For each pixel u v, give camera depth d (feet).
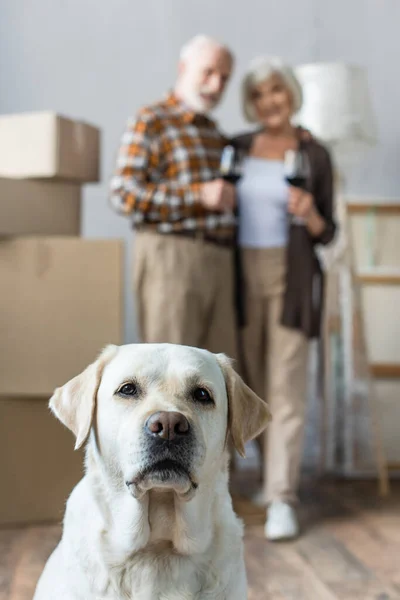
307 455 14.28
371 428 13.69
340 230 13.52
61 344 9.88
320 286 11.16
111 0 14.20
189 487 4.71
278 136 11.32
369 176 14.65
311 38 14.61
